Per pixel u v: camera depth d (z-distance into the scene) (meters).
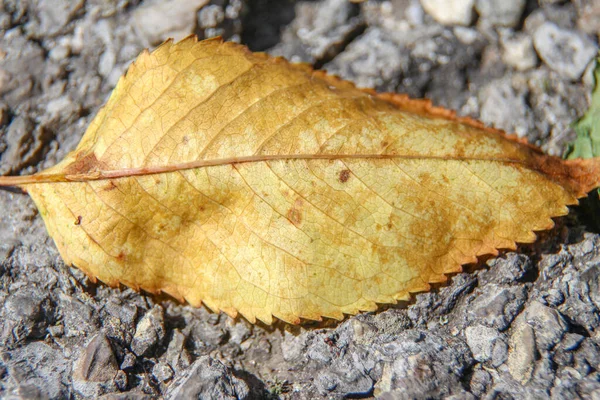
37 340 0.27
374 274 0.27
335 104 0.27
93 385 0.26
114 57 0.30
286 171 0.27
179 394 0.26
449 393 0.26
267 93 0.27
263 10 0.30
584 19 0.30
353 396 0.27
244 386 0.26
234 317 0.27
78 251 0.27
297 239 0.27
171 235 0.27
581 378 0.26
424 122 0.27
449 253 0.27
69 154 0.28
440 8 0.30
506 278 0.27
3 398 0.26
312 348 0.27
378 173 0.27
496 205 0.27
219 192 0.27
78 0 0.30
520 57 0.30
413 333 0.27
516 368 0.27
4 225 0.28
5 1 0.30
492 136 0.27
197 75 0.27
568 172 0.27
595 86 0.29
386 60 0.30
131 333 0.27
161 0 0.30
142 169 0.27
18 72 0.29
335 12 0.30
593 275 0.27
